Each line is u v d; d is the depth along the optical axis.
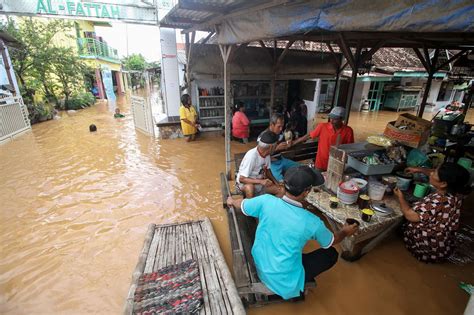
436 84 15.62
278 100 10.02
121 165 6.18
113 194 4.78
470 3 1.44
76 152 7.09
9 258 3.18
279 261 1.96
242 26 3.60
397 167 3.29
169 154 6.96
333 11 2.19
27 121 9.46
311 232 1.88
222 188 4.05
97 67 21.20
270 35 3.03
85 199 4.59
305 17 2.47
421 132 3.56
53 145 7.73
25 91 11.12
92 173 5.71
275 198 2.02
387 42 6.10
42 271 2.99
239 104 8.61
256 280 2.19
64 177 5.49
